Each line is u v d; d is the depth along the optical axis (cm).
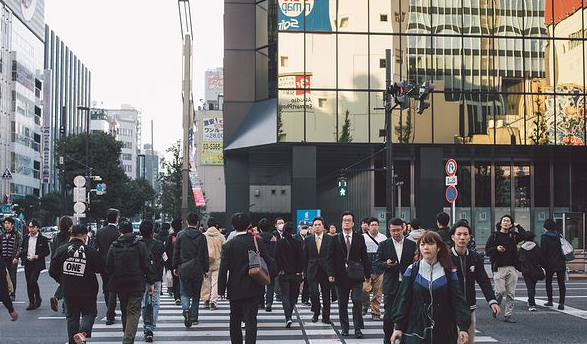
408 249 944
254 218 3703
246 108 3528
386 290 954
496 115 3192
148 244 1070
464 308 546
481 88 3192
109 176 5872
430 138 3153
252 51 3550
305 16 3156
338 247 1043
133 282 896
